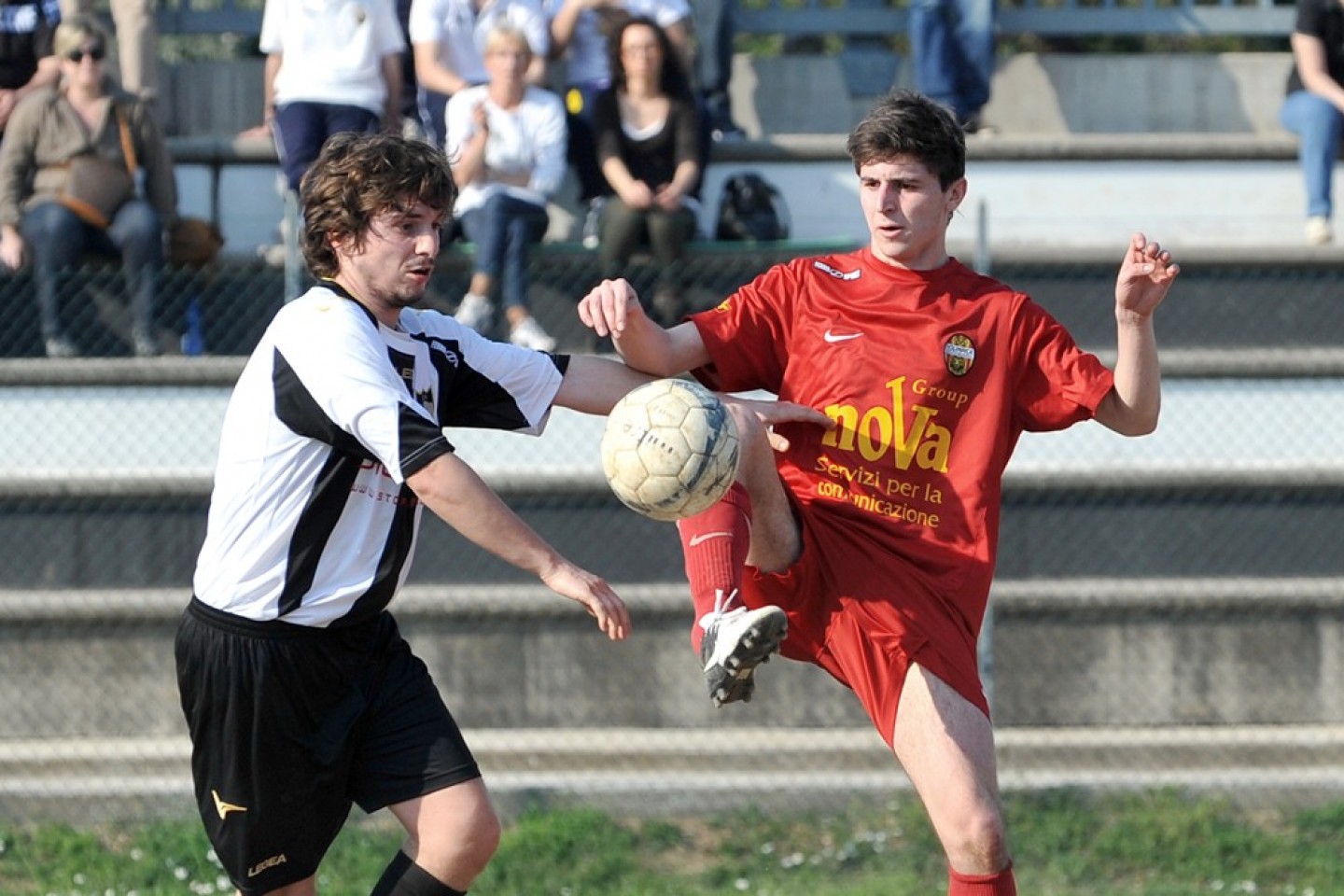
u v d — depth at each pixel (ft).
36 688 91.30
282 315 49.32
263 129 115.44
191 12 124.47
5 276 99.86
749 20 124.36
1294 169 113.39
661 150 100.89
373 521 49.62
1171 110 126.11
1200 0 128.36
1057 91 125.80
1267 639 92.58
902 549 51.31
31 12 108.58
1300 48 108.58
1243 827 84.38
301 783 50.85
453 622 91.35
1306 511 94.79
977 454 51.55
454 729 51.67
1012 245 108.99
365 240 48.62
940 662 50.49
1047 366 51.70
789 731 91.25
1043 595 91.35
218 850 52.42
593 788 85.87
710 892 77.87
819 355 52.42
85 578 93.25
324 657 50.06
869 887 77.15
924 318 51.85
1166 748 88.99
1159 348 103.35
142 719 91.45
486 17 105.70
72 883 78.79
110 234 98.32
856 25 124.57
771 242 103.35
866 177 51.47
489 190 97.71
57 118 98.07
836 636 51.60
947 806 48.78
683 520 50.21
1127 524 94.68
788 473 52.95
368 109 102.17
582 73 106.73
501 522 46.26
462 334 52.70
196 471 94.48
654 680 91.45
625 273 99.35
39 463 96.17
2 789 85.35
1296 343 103.60
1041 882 79.00
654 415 48.24
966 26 112.27
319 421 47.70
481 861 50.55
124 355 99.66
